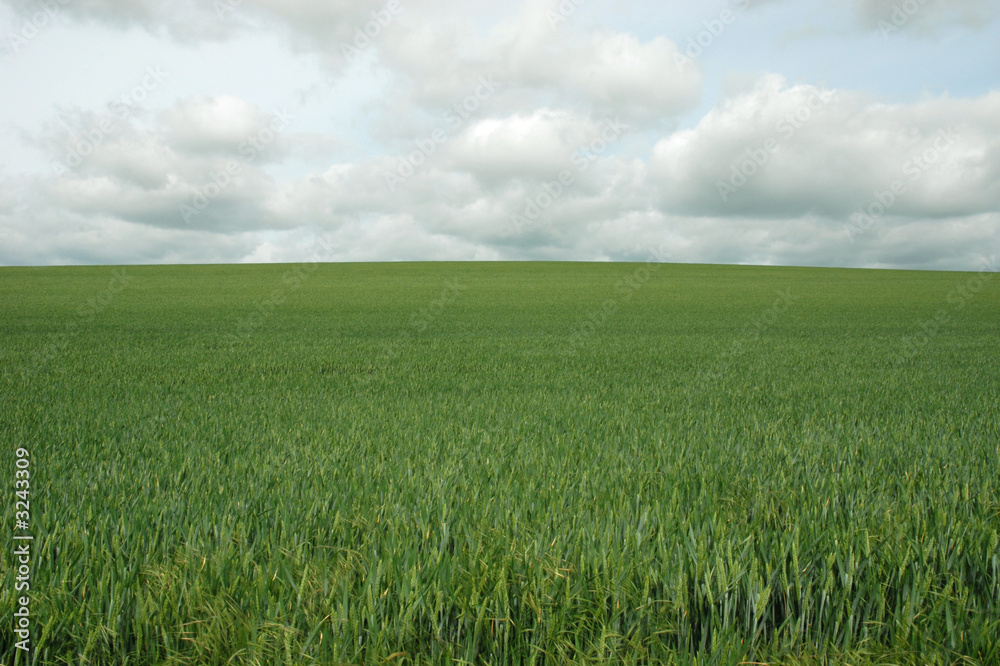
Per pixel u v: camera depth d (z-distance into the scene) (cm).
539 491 403
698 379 1217
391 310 3192
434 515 348
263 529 324
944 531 319
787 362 1521
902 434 634
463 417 763
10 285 4353
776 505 373
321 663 213
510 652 228
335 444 588
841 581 266
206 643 220
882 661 224
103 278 5019
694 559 278
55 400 923
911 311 3266
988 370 1368
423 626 240
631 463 505
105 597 250
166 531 321
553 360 1553
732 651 219
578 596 247
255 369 1370
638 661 226
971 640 231
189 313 2920
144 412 794
